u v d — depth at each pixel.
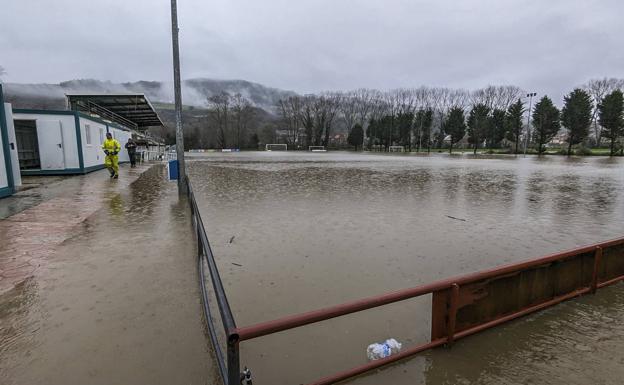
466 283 3.20
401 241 6.45
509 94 89.44
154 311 3.55
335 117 97.44
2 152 9.66
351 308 2.52
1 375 2.61
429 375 2.81
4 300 3.73
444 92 95.19
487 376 2.81
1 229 6.47
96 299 3.78
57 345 2.97
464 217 8.55
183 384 2.56
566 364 2.96
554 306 3.94
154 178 15.07
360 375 2.79
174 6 9.93
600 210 9.59
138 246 5.55
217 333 3.24
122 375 2.63
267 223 7.70
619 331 3.47
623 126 47.56
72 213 7.87
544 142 58.16
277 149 87.69
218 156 47.62
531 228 7.54
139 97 26.06
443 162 34.03
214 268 2.76
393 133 81.88
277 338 3.33
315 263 5.24
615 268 4.53
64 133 15.51
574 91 54.94
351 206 9.84
